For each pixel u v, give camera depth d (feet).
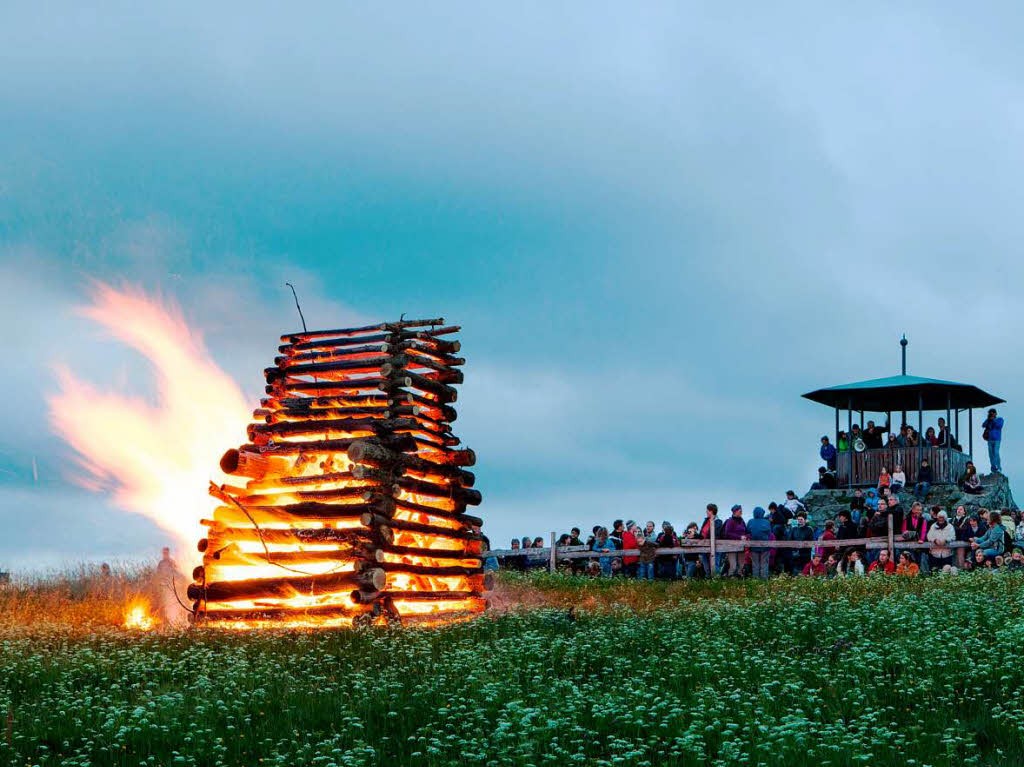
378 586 65.41
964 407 150.30
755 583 89.45
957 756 33.37
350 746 36.65
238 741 36.60
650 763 33.42
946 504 132.16
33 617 76.28
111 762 35.04
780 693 40.93
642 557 103.19
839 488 143.13
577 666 48.78
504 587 91.56
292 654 52.70
